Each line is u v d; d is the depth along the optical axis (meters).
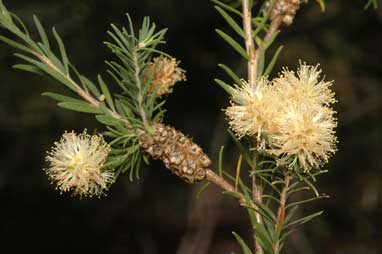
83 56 5.89
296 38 6.82
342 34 6.84
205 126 7.34
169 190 9.43
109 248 9.15
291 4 2.36
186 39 6.36
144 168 8.44
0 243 8.84
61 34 5.59
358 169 8.45
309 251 7.39
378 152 8.12
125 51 2.05
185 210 9.61
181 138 2.15
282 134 2.06
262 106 2.08
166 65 2.25
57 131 6.99
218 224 9.72
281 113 2.09
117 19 5.66
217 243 9.50
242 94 2.13
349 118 7.50
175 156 2.13
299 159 2.05
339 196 8.84
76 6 5.41
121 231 9.22
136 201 9.07
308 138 2.03
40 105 6.61
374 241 8.78
